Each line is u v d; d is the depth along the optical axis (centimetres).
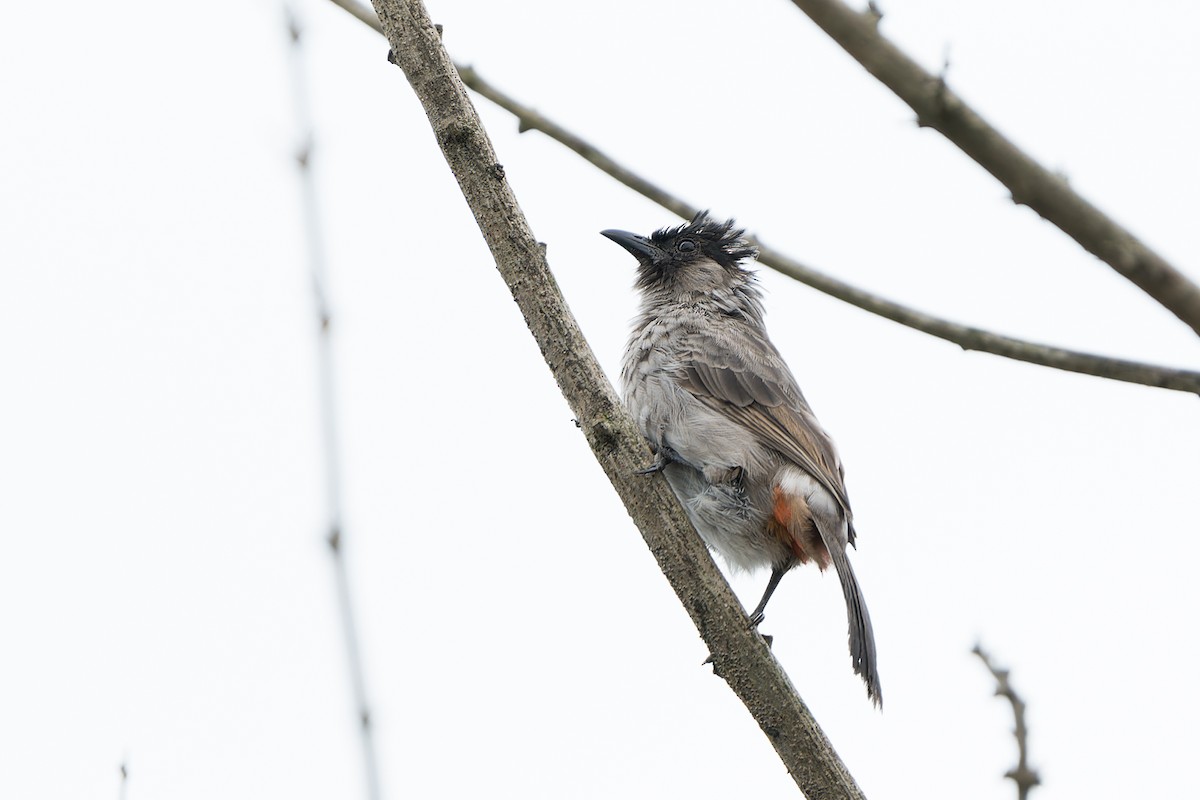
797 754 980
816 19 597
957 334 840
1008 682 760
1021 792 746
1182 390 729
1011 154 591
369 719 749
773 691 980
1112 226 590
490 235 990
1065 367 772
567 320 1000
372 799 742
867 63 596
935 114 588
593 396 1007
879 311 915
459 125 962
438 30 966
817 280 961
